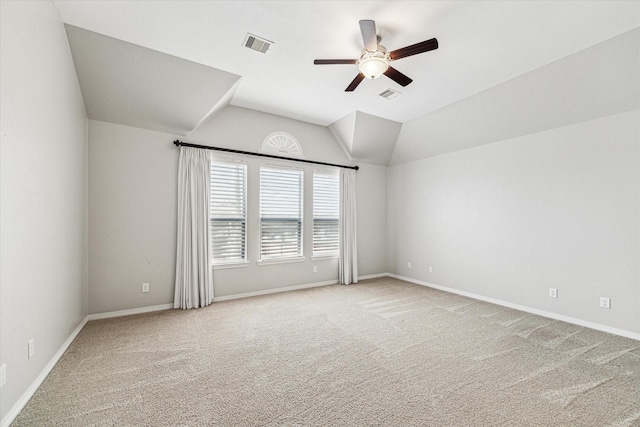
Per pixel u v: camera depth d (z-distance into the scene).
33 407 1.71
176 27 2.37
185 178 3.66
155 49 2.69
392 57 2.31
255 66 2.99
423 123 4.50
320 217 4.91
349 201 5.16
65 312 2.46
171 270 3.62
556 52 2.65
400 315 3.43
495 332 2.92
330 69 3.05
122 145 3.33
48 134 2.07
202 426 1.57
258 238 4.26
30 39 1.78
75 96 2.71
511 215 3.81
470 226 4.33
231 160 4.03
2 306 1.51
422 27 2.34
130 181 3.37
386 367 2.22
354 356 2.40
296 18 2.25
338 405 1.76
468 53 2.69
